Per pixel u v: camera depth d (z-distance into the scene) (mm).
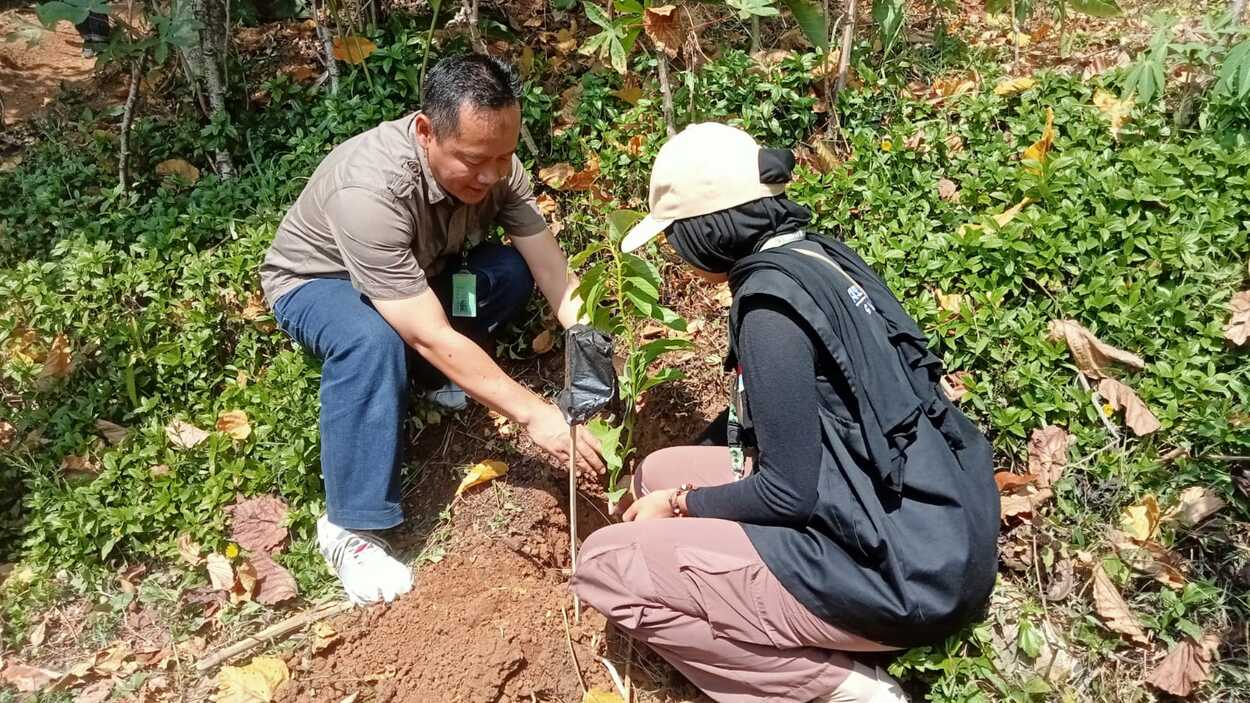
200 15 3992
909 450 2154
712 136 2225
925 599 2105
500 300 3121
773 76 3924
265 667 2557
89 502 2910
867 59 4215
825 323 2059
